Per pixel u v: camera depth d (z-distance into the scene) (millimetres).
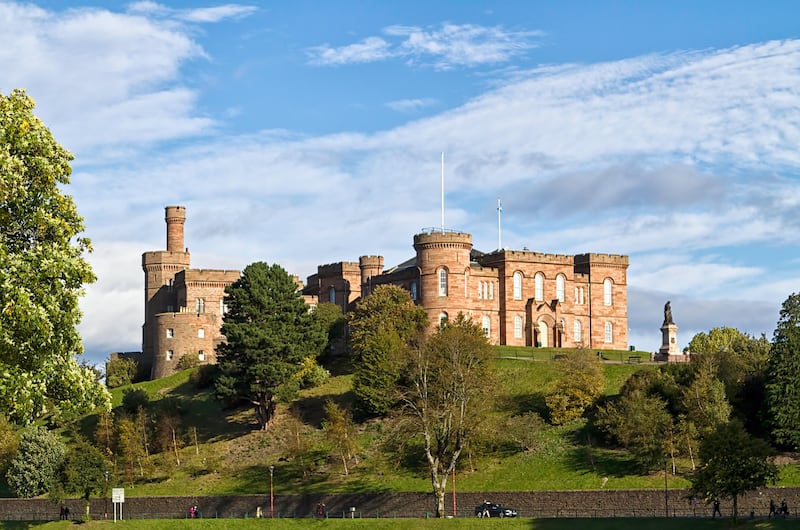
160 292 185125
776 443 104062
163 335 167875
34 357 57438
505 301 157750
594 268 164875
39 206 59250
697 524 82938
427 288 152375
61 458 114000
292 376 132125
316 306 162500
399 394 106938
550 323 159750
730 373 112812
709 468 82938
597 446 110312
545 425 117500
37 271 57656
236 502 107812
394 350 126750
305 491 110312
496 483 105438
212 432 133500
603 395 120062
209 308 175875
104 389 61938
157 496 110250
